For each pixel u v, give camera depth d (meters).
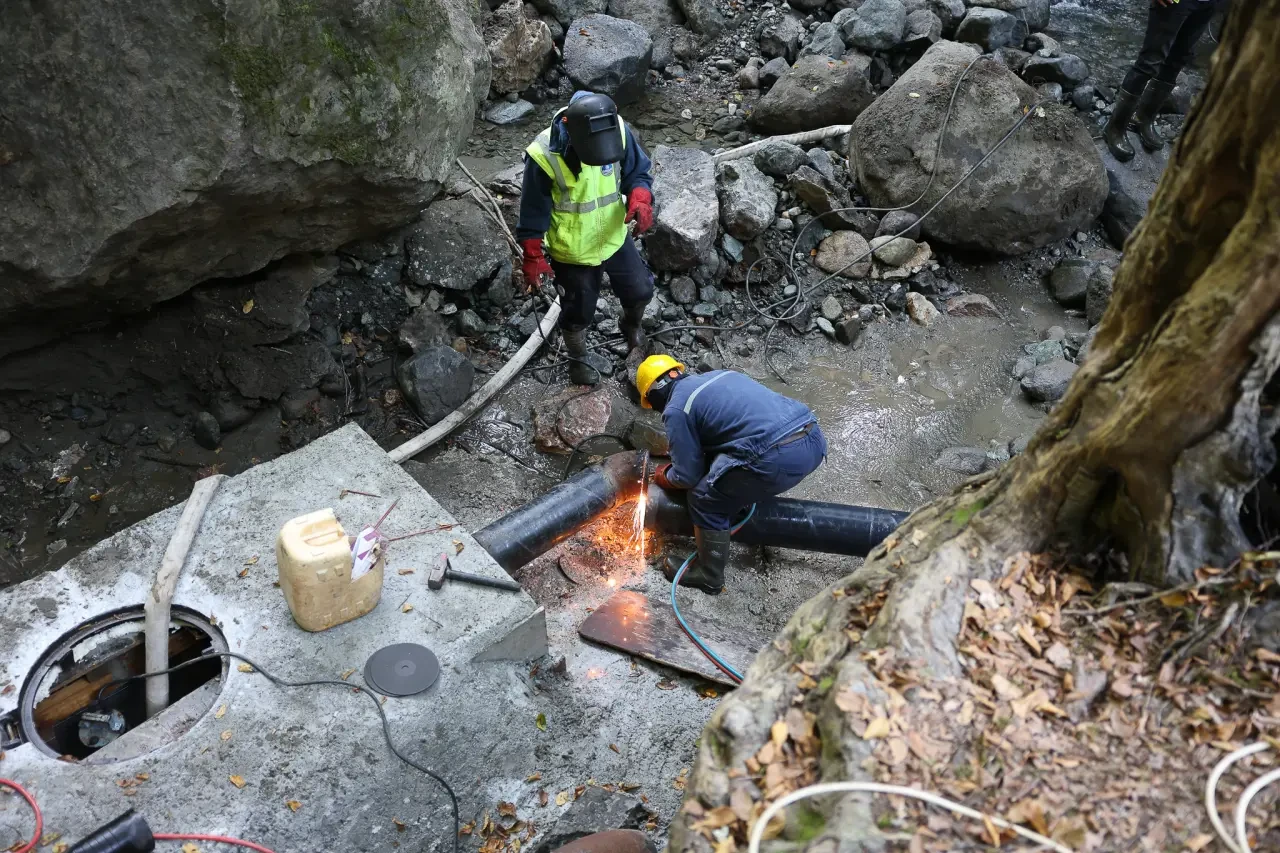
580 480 4.79
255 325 5.48
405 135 5.06
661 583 4.80
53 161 4.32
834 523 4.72
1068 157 6.41
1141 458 2.36
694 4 7.96
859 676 2.30
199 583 3.88
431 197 5.61
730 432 4.26
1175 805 2.06
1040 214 6.39
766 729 2.33
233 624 3.77
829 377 5.98
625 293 5.47
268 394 5.44
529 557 4.57
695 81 7.89
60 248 4.48
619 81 7.38
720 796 2.23
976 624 2.45
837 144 7.07
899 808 2.06
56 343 5.23
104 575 3.90
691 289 6.19
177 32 4.14
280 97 4.46
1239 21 1.98
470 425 5.61
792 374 5.99
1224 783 2.08
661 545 4.98
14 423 5.24
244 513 4.17
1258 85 1.91
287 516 4.17
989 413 5.80
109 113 4.25
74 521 5.08
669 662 4.22
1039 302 6.50
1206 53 8.17
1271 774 2.04
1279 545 2.46
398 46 4.82
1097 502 2.56
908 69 7.30
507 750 3.76
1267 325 2.07
